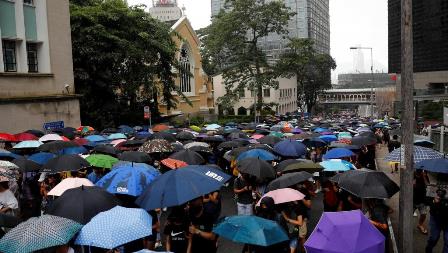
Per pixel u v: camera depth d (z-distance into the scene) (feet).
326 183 30.30
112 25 99.25
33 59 75.05
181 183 21.01
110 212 18.17
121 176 24.40
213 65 176.96
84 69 95.14
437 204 25.94
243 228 18.26
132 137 55.77
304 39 158.71
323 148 53.42
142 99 114.62
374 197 23.86
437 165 30.86
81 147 40.93
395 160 34.19
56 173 32.42
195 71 177.06
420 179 32.73
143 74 102.63
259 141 50.83
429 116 88.84
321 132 65.72
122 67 101.96
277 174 34.35
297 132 67.56
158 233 25.70
